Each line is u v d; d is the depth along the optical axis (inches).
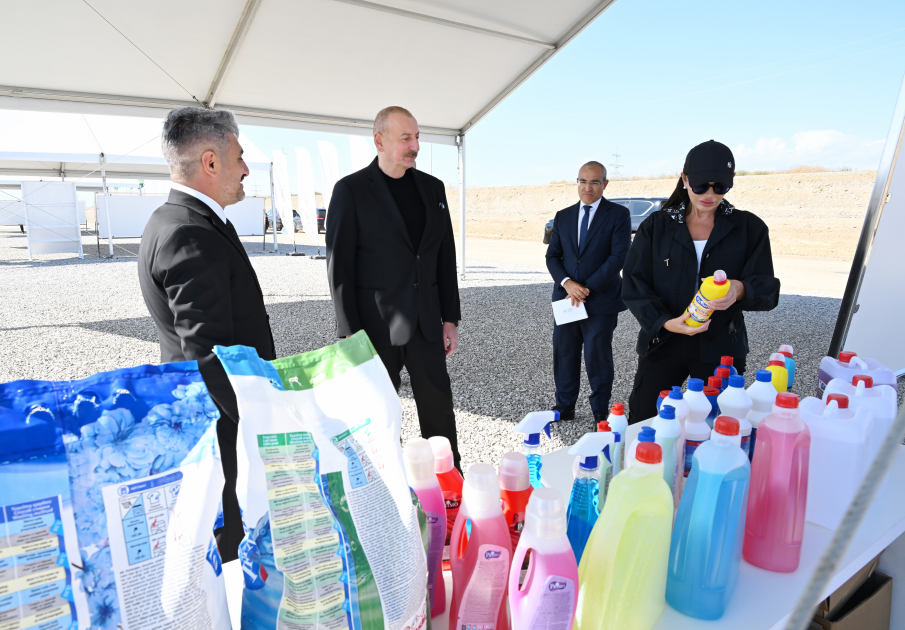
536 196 1998.0
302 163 597.3
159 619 24.1
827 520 49.5
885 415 51.2
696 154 79.0
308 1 193.3
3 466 22.7
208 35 207.3
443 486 41.8
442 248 103.0
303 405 30.2
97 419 25.2
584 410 157.9
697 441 47.6
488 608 34.2
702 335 85.0
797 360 212.7
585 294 134.6
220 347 29.0
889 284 165.0
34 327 275.6
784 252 713.0
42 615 22.2
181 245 55.2
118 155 509.0
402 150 91.0
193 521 26.0
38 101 229.9
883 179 137.3
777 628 37.7
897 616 59.1
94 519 23.9
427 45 236.4
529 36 236.7
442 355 100.8
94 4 177.3
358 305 96.7
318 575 27.3
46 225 591.2
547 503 31.9
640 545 33.3
